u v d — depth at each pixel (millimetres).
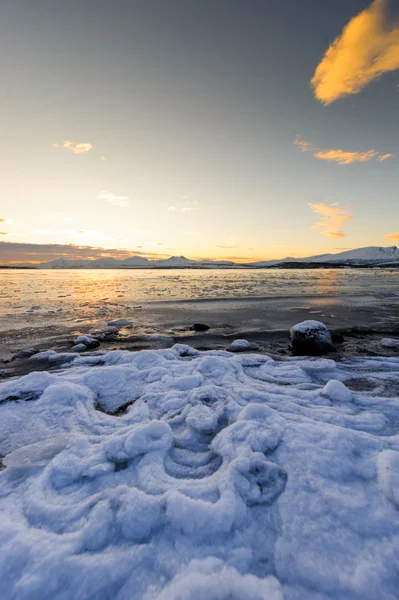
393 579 1574
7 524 1980
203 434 3211
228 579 1567
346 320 10836
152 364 5562
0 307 13977
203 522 1951
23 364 6090
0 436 3264
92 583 1603
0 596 1531
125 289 23438
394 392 4277
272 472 2453
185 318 11508
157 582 1612
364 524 1922
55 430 3355
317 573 1627
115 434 3156
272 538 1893
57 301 16141
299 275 50719
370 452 2664
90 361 6027
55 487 2430
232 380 4664
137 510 2033
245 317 11656
